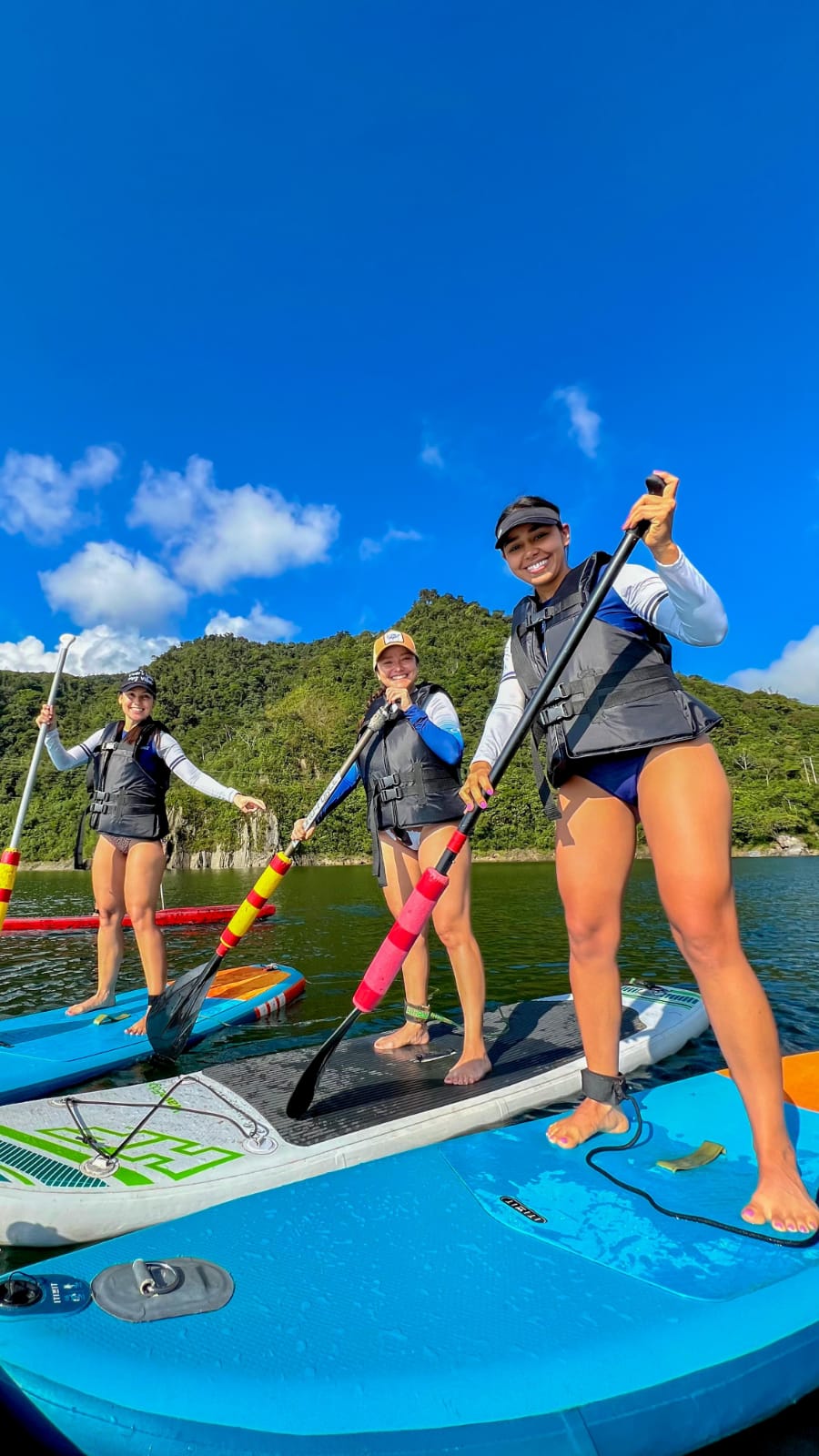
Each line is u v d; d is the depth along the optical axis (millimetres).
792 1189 2104
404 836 4371
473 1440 1411
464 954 3799
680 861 2213
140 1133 3041
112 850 5207
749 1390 1631
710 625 2275
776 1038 2217
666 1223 2107
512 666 2969
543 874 34719
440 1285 1827
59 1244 2533
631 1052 4348
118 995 5840
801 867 43750
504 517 2910
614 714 2406
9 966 9148
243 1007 5988
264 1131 3082
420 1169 2494
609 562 2510
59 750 4918
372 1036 4453
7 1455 1497
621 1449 1484
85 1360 1529
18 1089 4098
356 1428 1401
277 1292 1790
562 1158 2553
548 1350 1585
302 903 19031
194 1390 1464
